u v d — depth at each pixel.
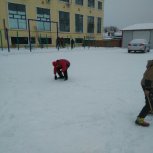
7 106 4.88
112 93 5.92
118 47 35.19
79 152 3.02
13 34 28.11
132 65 11.84
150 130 3.65
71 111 4.53
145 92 3.59
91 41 37.97
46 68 10.73
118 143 3.24
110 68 10.65
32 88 6.55
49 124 3.89
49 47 31.44
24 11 29.17
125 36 33.44
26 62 13.29
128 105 4.91
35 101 5.23
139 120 3.80
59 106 4.85
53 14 33.25
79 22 38.81
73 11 36.88
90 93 5.93
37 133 3.56
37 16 30.92
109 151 3.03
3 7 26.55
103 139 3.36
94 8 41.75
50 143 3.25
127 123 3.93
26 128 3.75
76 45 38.38
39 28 31.55
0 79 7.99
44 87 6.67
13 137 3.44
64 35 35.75
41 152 3.02
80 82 7.36
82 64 12.23
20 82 7.45
